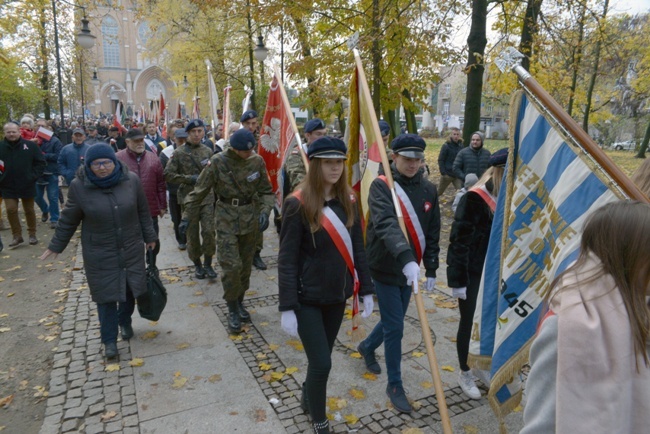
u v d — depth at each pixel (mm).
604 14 12008
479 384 3641
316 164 2707
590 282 1232
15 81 16938
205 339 4402
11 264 7016
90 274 3910
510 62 2209
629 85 20891
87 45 12836
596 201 1846
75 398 3473
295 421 3176
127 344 4305
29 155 7812
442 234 8453
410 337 4418
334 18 9961
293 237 2725
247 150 4484
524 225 2188
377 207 3080
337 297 2805
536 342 1294
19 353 4320
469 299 3320
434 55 9086
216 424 3143
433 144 36656
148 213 4234
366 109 3480
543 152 2117
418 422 3168
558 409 1170
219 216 4520
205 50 19141
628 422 1145
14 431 3250
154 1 18125
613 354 1155
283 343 4312
